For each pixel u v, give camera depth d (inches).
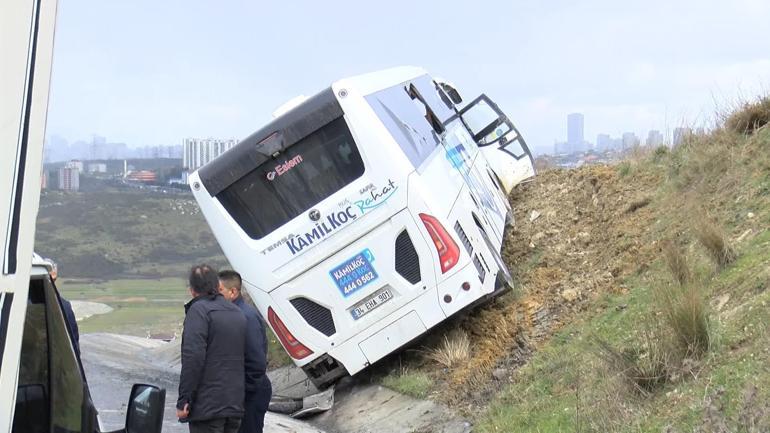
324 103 400.5
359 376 453.4
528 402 313.3
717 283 309.4
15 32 88.0
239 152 406.3
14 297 87.8
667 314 274.5
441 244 401.7
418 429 352.5
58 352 154.5
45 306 153.8
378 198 400.5
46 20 90.6
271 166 406.0
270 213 407.2
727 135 474.6
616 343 311.4
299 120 401.7
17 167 88.0
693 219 391.9
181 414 244.7
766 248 314.2
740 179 416.2
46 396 150.3
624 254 429.4
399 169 398.6
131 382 553.9
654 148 582.6
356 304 406.3
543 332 391.9
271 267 406.9
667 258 344.5
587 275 439.8
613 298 378.3
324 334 409.1
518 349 384.8
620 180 570.6
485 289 418.0
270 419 413.1
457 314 436.5
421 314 406.0
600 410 259.6
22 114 88.5
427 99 547.2
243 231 409.1
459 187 461.7
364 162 400.5
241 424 281.7
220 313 246.7
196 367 241.4
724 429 197.3
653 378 257.9
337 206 402.6
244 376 261.0
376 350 408.8
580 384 294.5
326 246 403.9
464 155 549.0
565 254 499.5
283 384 515.2
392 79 470.0
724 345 253.4
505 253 563.8
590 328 351.9
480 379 372.5
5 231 87.3
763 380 216.7
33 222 89.0
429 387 394.0
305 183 405.1
